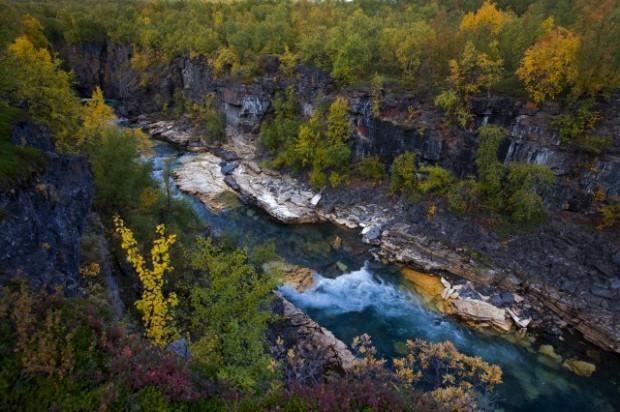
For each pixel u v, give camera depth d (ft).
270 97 220.84
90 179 72.28
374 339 105.91
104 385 29.81
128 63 314.55
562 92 142.82
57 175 60.95
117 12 354.74
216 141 244.42
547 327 113.29
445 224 148.05
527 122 144.87
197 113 268.00
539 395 91.91
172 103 290.76
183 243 100.42
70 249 57.57
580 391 93.76
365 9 341.62
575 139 136.87
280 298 110.93
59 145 101.09
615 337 105.60
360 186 179.63
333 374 59.21
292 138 197.47
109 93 345.92
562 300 116.47
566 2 193.06
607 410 89.30
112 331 35.53
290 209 171.83
